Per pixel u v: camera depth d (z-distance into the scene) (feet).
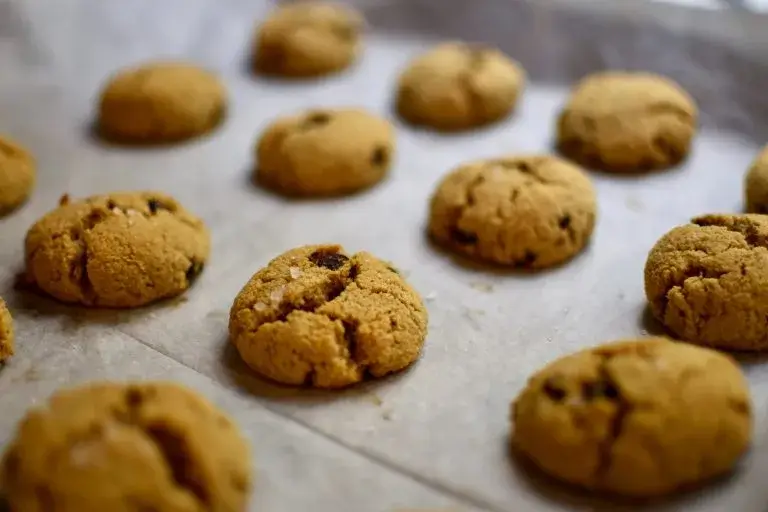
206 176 1.24
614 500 0.86
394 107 1.37
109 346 1.00
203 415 0.85
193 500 0.81
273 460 0.89
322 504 0.86
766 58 1.28
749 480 0.87
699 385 0.86
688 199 1.18
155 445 0.82
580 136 1.24
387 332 0.96
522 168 1.15
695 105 1.33
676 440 0.84
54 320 1.03
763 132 1.28
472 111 1.32
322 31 1.44
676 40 1.33
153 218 1.07
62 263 1.03
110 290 1.03
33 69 1.43
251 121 1.34
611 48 1.37
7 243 1.12
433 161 1.26
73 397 0.85
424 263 1.11
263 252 1.12
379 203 1.20
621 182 1.21
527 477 0.88
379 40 1.52
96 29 1.48
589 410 0.85
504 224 1.09
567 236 1.09
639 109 1.23
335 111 1.27
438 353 0.99
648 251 1.11
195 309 1.04
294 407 0.94
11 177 1.16
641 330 1.02
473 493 0.87
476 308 1.05
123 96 1.28
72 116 1.34
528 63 1.43
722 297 0.97
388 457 0.90
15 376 0.97
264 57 1.44
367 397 0.95
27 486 0.81
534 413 0.88
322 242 1.13
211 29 1.52
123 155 1.27
